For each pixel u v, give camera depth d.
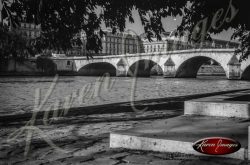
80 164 3.28
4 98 16.27
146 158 3.32
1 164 3.51
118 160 3.32
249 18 7.45
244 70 51.00
